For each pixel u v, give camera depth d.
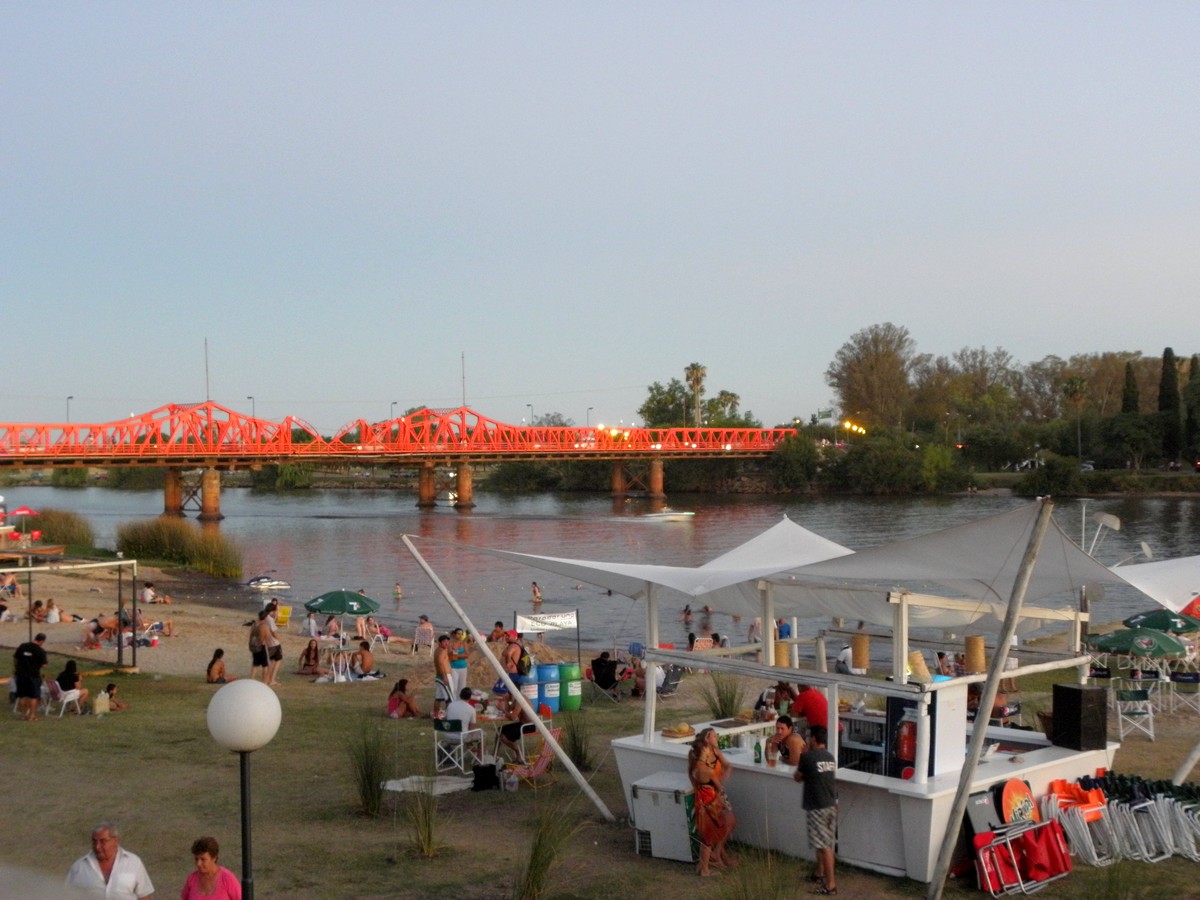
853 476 116.38
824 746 9.55
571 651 27.19
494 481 146.25
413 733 14.25
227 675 19.48
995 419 136.25
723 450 122.38
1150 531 64.56
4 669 19.45
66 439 89.56
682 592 9.71
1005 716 11.60
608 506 108.06
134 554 50.56
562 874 8.55
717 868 8.59
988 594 10.20
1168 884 8.11
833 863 8.06
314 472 168.12
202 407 95.81
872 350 142.00
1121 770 11.84
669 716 15.98
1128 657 19.84
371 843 9.34
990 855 8.08
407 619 35.69
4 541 44.44
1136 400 111.50
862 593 10.56
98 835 6.13
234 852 9.09
